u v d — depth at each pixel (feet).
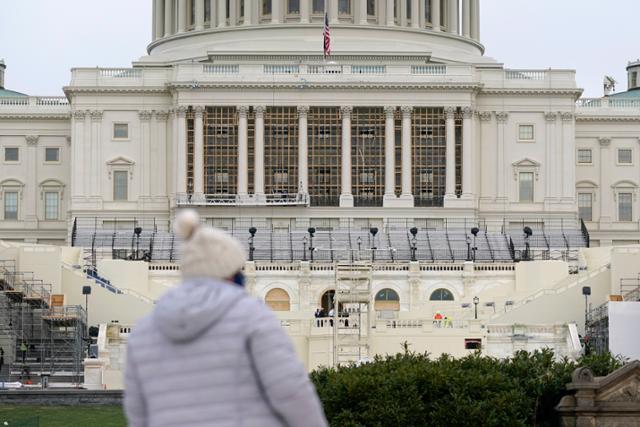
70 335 532.73
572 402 248.73
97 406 383.65
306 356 528.63
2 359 509.76
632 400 243.81
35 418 309.42
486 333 533.14
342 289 529.86
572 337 529.04
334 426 258.37
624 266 593.01
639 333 438.40
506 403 256.93
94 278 590.14
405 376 262.26
